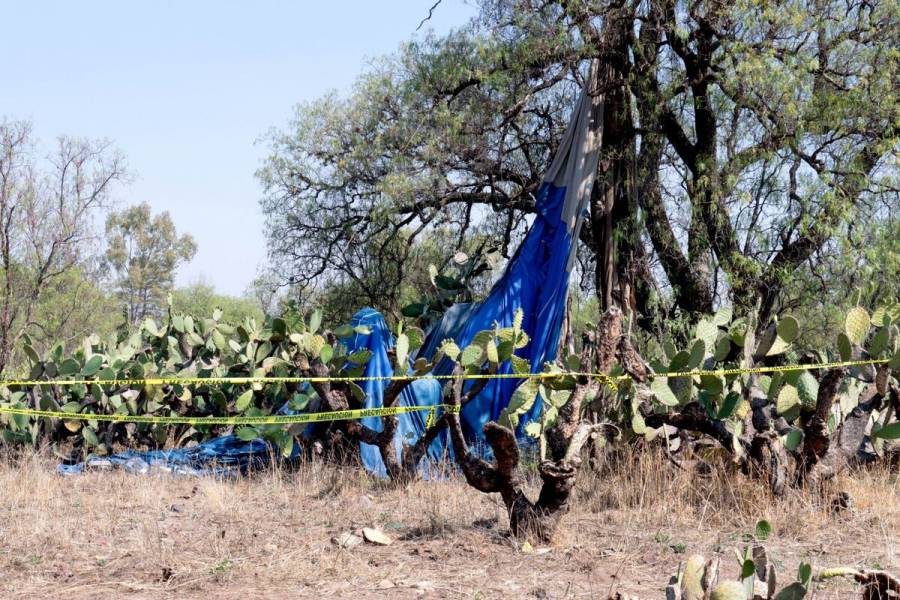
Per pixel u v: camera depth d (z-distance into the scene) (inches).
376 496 310.8
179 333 446.0
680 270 544.7
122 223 1808.6
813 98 489.1
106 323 804.6
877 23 500.7
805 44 499.2
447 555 231.9
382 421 360.2
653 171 556.4
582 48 494.0
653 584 206.5
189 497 313.0
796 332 289.0
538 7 524.1
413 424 370.9
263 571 216.1
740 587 141.6
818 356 324.8
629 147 531.2
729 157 520.4
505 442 242.1
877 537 246.4
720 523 264.2
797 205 511.2
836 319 480.4
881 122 492.1
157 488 321.7
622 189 544.7
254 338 404.8
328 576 213.9
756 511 265.7
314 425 363.6
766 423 296.8
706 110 532.4
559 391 269.3
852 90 484.4
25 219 708.7
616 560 227.3
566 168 480.4
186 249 1883.6
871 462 316.8
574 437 248.8
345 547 239.1
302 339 331.6
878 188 500.7
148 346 453.4
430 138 576.7
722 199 520.7
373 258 697.6
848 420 313.7
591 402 305.7
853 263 471.2
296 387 366.6
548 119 630.5
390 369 376.5
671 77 531.8
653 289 536.1
